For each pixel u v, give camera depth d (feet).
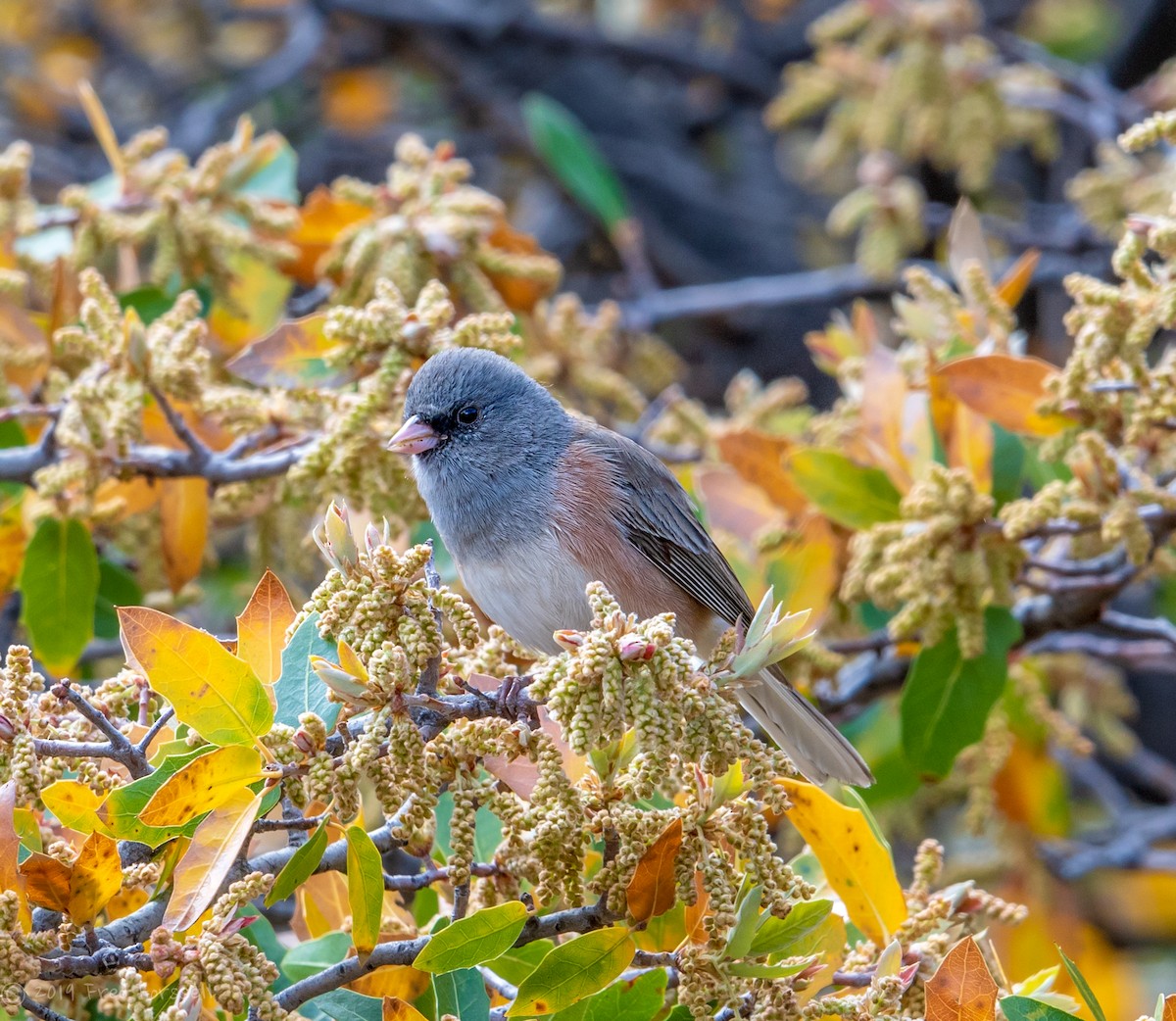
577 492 27.30
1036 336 51.70
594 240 60.13
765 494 32.04
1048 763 36.06
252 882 16.44
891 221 43.01
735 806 17.54
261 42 64.69
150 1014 15.25
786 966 17.26
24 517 29.86
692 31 66.23
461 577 27.84
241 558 41.50
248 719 16.92
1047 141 46.19
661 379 42.55
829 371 37.45
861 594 29.86
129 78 61.16
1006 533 26.66
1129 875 43.68
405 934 19.95
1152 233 24.84
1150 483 26.73
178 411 29.04
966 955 16.81
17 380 30.89
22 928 16.75
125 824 16.94
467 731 17.04
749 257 63.41
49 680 31.65
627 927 17.28
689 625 29.66
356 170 61.05
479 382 26.94
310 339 27.50
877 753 33.24
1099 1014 17.10
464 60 58.59
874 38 44.96
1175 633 30.83
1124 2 61.46
